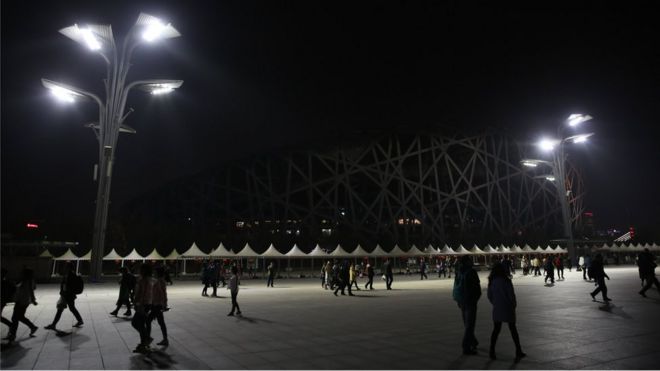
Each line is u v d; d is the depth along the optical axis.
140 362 7.29
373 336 9.52
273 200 82.69
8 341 9.07
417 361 7.15
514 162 106.00
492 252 58.53
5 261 28.92
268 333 10.02
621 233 124.44
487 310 14.03
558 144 46.22
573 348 7.84
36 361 7.41
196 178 85.88
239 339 9.28
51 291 23.12
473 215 98.81
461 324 11.16
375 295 20.86
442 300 18.00
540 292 19.86
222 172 85.69
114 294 20.89
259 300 18.66
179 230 74.50
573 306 14.20
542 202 109.94
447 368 6.64
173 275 44.53
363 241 79.19
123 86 25.91
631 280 26.95
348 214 85.50
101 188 25.27
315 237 76.56
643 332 9.32
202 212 83.44
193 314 13.75
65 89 24.34
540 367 6.59
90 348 8.48
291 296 20.73
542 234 97.31
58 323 11.80
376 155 88.69
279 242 74.69
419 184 89.94
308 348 8.30
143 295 8.23
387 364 6.97
